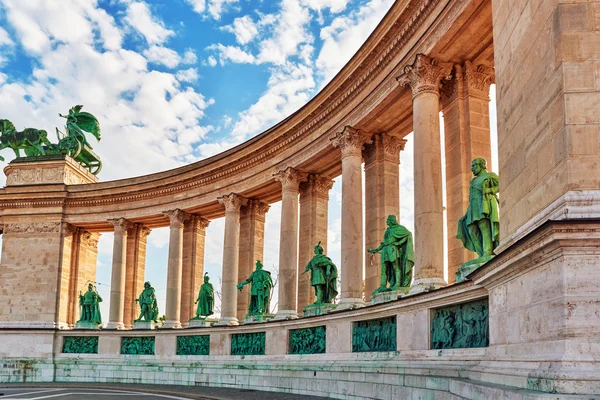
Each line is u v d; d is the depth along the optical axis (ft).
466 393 41.63
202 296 129.18
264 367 102.12
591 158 33.06
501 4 45.39
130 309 149.28
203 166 130.21
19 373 138.82
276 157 114.73
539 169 37.01
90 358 138.21
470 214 54.75
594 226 31.27
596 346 30.55
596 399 26.84
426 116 71.92
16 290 147.23
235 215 125.08
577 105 33.76
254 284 116.16
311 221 113.60
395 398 64.08
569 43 34.53
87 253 159.63
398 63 79.00
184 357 124.47
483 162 55.42
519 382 34.37
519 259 36.68
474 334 56.29
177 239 136.67
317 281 97.71
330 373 82.99
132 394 97.55
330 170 112.37
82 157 171.22
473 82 73.41
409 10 74.43
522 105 40.22
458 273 58.54
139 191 142.72
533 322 35.65
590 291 31.35
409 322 68.59
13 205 151.74
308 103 100.63
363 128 93.09
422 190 70.18
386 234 78.84
